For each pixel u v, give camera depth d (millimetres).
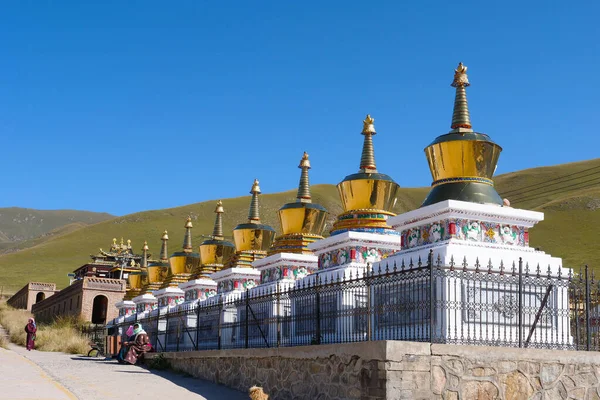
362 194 23891
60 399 16406
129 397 18031
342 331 18125
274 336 21953
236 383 20312
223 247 35688
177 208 181000
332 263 23297
